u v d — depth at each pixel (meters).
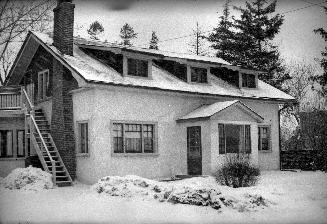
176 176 19.17
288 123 42.28
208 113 18.73
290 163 24.69
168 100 19.61
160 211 10.41
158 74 20.95
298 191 13.58
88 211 10.58
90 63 18.78
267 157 23.55
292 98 24.84
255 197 11.25
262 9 37.25
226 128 20.20
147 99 18.80
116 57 19.17
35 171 15.99
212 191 11.40
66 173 17.47
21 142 21.22
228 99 22.03
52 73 19.80
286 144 35.47
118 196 12.50
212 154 18.28
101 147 17.00
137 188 12.71
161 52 23.06
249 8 37.59
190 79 21.44
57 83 18.95
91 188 13.91
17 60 21.75
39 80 21.17
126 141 18.03
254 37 36.94
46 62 20.47
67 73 18.67
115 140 17.67
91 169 16.92
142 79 19.17
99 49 19.44
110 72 18.48
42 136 19.31
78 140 18.11
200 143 18.91
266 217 9.82
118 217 9.75
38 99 21.11
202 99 21.02
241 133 19.80
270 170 23.41
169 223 9.07
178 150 19.67
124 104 17.94
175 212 10.27
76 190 15.26
